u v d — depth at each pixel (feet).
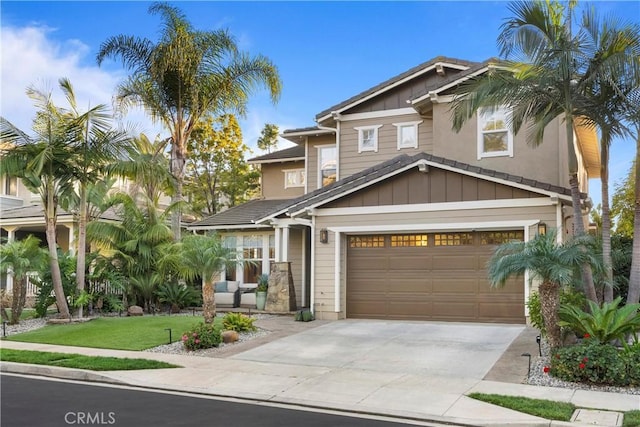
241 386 30.66
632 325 31.71
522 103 38.99
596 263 34.47
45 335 47.65
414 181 51.55
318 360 36.99
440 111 57.98
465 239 50.60
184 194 102.58
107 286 61.16
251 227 72.08
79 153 54.08
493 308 49.08
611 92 38.04
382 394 28.55
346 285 54.39
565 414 24.31
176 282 63.46
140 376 33.09
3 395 28.94
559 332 33.81
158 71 64.39
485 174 48.39
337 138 67.10
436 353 37.88
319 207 54.54
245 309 63.41
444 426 23.81
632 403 26.35
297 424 23.59
